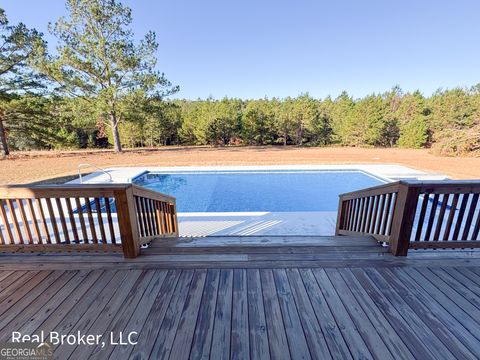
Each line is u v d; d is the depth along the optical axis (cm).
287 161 1255
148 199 276
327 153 1681
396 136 2395
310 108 2494
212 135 2483
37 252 247
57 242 241
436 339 146
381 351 138
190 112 2636
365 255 241
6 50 1144
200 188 891
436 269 218
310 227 441
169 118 2494
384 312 168
